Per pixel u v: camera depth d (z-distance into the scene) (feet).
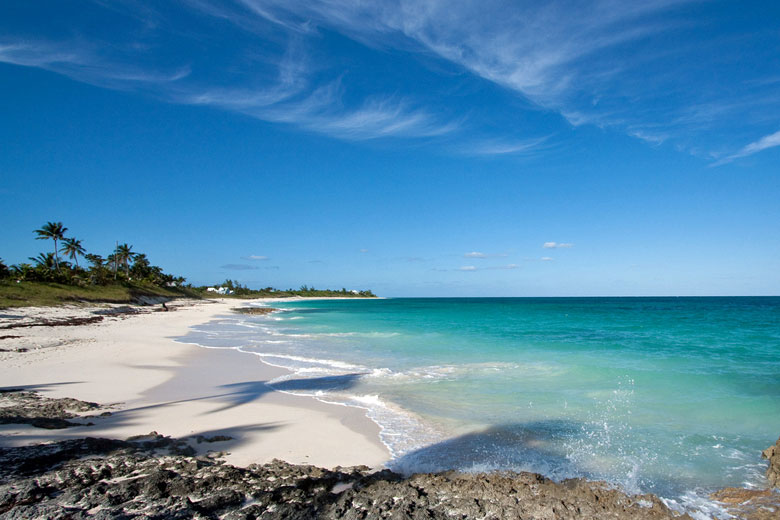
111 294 222.89
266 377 49.19
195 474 21.38
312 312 237.45
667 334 95.09
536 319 153.99
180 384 44.96
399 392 41.60
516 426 31.32
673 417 33.14
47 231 246.27
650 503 19.80
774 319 143.02
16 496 18.29
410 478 21.98
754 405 35.99
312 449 26.55
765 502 20.33
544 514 18.70
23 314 131.75
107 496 18.67
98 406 35.09
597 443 27.96
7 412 31.45
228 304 335.88
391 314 204.85
